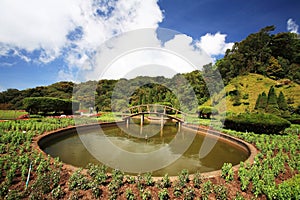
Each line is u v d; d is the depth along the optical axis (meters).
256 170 3.69
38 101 13.77
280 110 15.84
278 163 4.16
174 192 2.87
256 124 8.95
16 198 2.45
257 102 17.48
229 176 3.40
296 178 3.31
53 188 2.82
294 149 5.57
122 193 2.80
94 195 2.68
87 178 3.13
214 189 2.97
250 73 30.09
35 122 9.11
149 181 3.08
